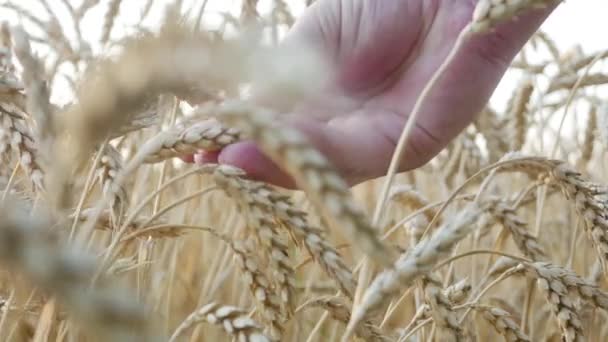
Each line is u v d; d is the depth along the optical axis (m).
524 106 1.27
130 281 0.83
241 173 0.61
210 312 0.53
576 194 0.75
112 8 0.95
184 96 0.45
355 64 0.87
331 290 1.15
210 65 0.32
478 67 0.86
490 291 1.25
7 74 0.61
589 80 1.27
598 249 0.75
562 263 1.32
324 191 0.37
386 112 0.85
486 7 0.56
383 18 0.86
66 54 0.97
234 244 0.64
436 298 0.65
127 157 1.05
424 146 0.86
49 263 0.28
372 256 0.36
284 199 0.61
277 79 0.30
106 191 0.63
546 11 0.86
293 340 1.03
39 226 0.29
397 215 1.42
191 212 1.23
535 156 0.75
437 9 0.88
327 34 0.87
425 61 0.87
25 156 0.60
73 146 0.43
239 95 0.39
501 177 1.60
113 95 0.38
